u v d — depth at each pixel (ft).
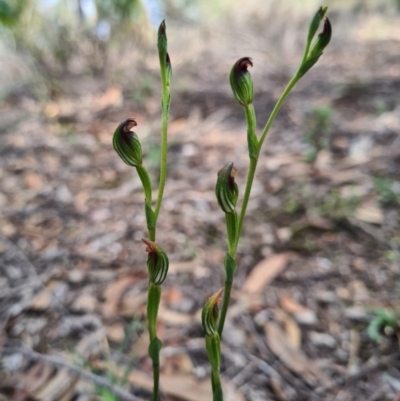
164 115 0.33
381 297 0.91
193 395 0.72
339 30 3.72
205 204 1.29
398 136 1.57
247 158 1.55
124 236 1.17
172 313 0.90
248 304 0.91
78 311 0.92
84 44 2.69
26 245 1.17
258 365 0.78
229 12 3.52
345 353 0.79
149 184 0.34
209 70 2.84
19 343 0.85
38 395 0.74
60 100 2.45
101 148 1.78
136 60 2.88
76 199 1.39
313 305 0.90
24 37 2.41
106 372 0.77
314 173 1.38
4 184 1.53
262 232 1.13
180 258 1.07
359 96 2.08
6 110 2.40
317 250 1.05
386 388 0.72
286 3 3.41
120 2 2.42
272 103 2.09
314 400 0.71
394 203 1.19
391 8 4.44
